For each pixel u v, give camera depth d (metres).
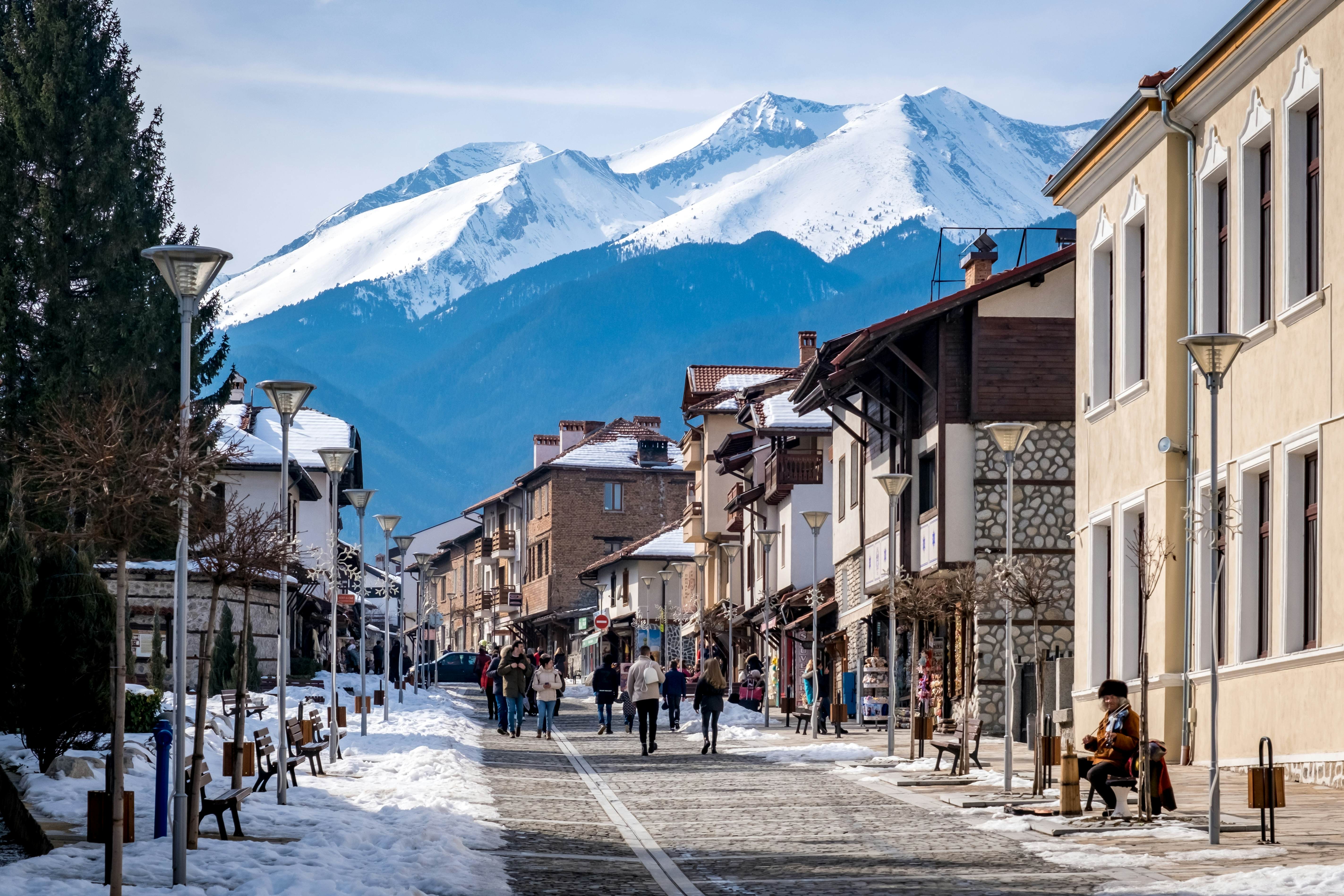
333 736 33.03
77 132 54.66
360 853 18.50
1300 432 26.08
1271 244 27.66
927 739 34.03
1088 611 35.78
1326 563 25.11
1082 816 21.72
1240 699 28.00
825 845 20.06
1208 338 19.91
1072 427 43.97
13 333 52.25
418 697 69.38
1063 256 43.75
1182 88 30.45
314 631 85.31
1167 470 31.02
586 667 120.38
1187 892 14.96
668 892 16.02
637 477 127.50
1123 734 21.80
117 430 15.25
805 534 69.19
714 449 86.00
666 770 33.72
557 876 17.20
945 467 43.97
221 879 15.75
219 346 60.41
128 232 54.53
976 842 19.97
